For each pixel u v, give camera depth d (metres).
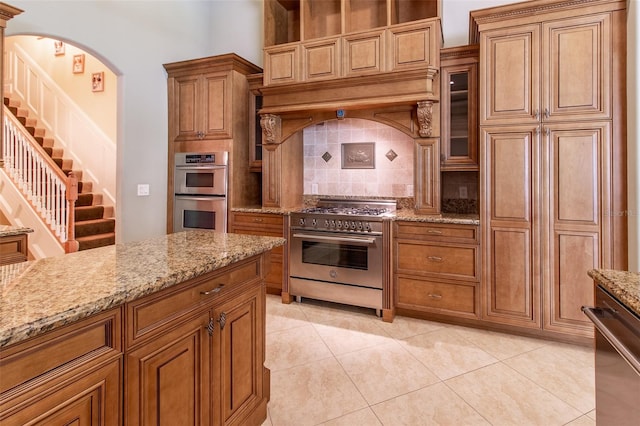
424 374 2.21
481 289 2.81
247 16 4.53
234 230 3.74
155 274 1.16
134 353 1.04
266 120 3.61
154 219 3.94
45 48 5.35
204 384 1.34
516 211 2.70
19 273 1.17
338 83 3.24
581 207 2.53
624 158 2.42
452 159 3.14
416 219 2.98
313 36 3.90
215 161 3.79
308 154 4.10
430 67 2.93
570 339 2.60
